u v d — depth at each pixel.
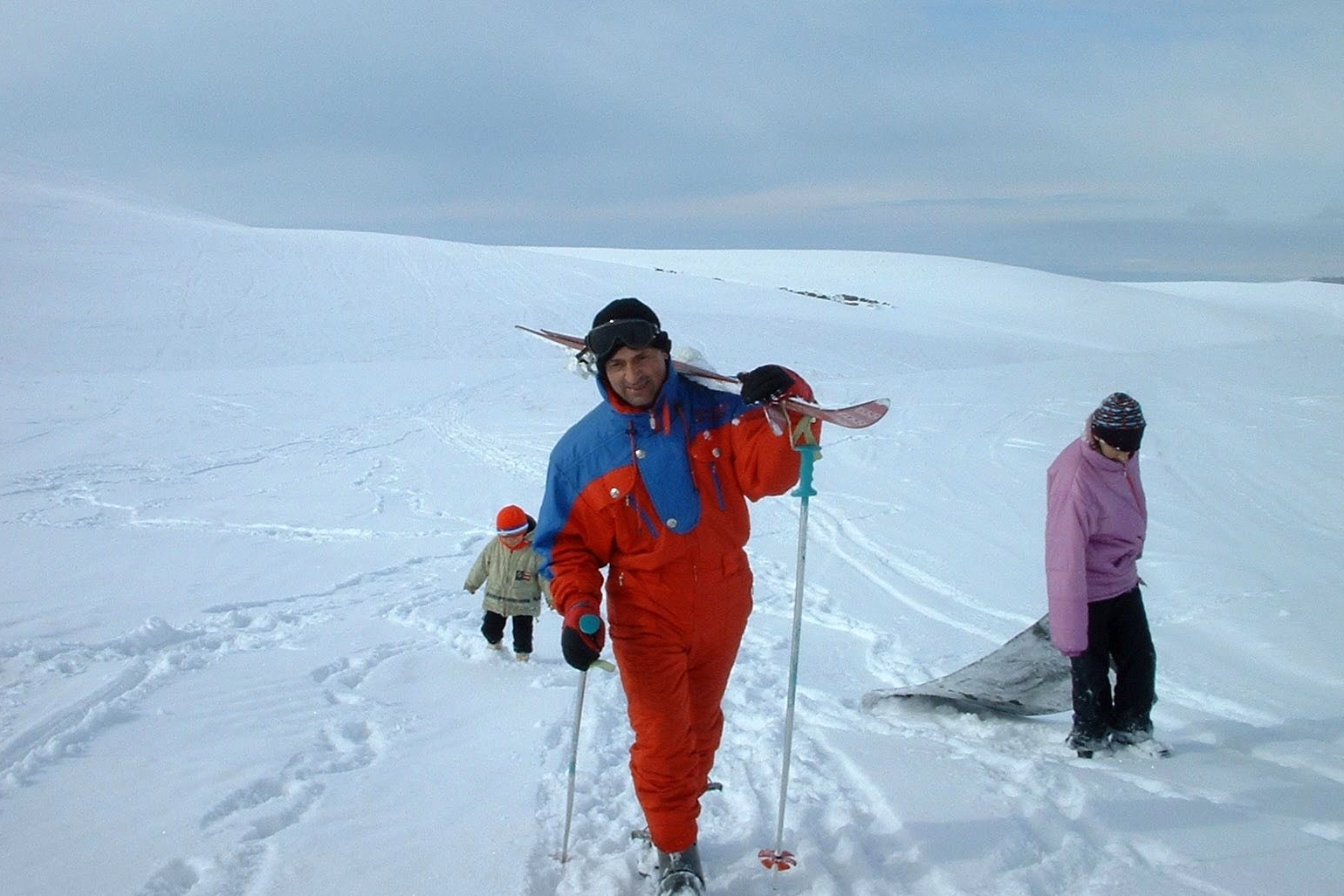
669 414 3.15
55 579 8.73
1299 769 4.31
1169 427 12.78
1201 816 3.70
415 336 35.53
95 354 31.25
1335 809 3.82
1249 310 79.88
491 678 6.13
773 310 46.91
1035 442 13.58
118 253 48.09
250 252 51.56
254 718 5.23
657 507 3.14
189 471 14.65
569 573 3.20
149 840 3.70
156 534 10.77
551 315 40.41
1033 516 10.35
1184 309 63.00
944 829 3.57
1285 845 3.43
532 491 13.14
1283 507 9.45
